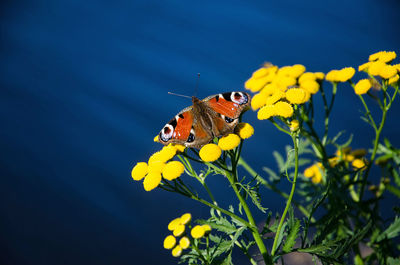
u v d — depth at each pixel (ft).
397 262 1.66
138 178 1.67
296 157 1.61
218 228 1.61
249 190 1.59
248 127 1.63
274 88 1.70
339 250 1.61
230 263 1.60
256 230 1.60
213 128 1.65
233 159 1.63
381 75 1.71
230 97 1.67
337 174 1.73
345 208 1.72
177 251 1.62
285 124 1.70
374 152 1.73
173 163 1.64
